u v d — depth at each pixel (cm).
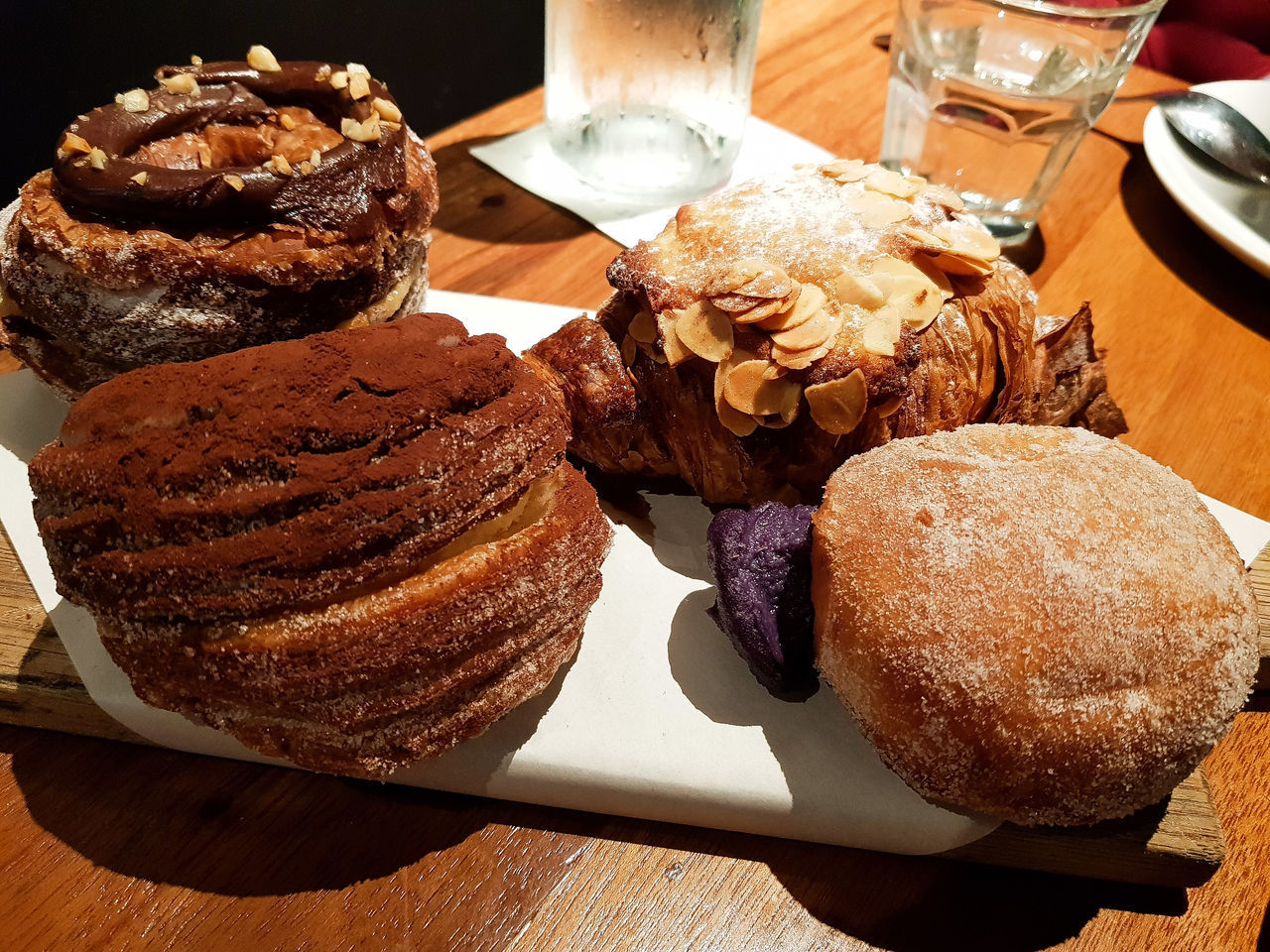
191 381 18
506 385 19
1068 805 18
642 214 37
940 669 18
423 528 18
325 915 19
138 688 19
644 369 24
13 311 24
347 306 24
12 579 22
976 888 20
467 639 18
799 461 24
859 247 23
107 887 19
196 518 17
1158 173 37
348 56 54
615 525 25
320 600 17
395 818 20
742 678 22
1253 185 37
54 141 44
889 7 53
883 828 20
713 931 19
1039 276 36
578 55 36
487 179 38
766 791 20
